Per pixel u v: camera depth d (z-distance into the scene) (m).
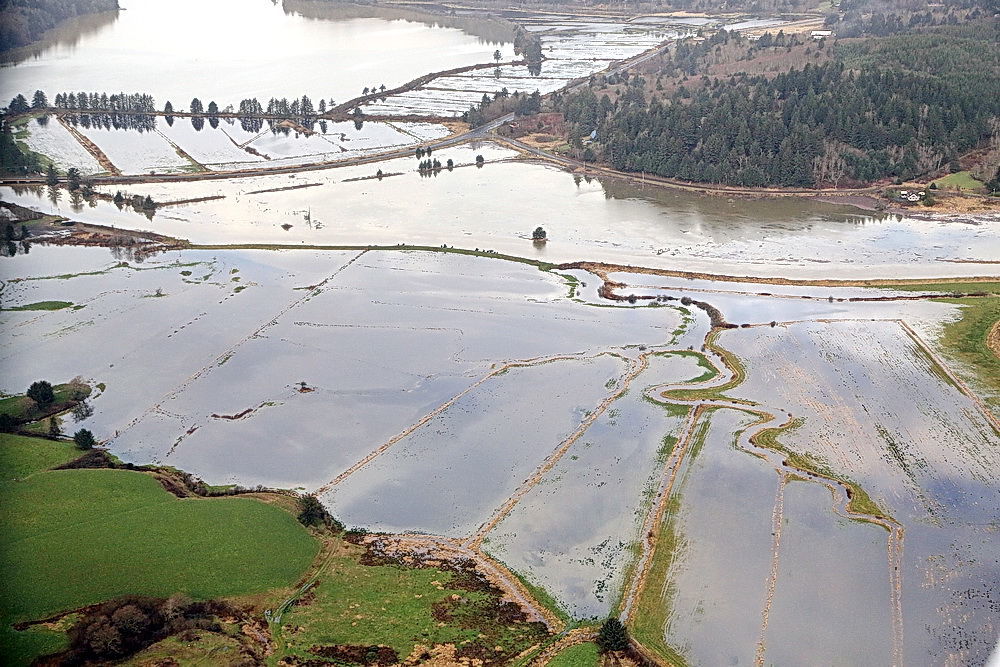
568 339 144.75
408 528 100.19
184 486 108.31
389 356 139.38
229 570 90.88
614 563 93.81
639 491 105.44
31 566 89.12
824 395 126.44
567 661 80.56
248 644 82.06
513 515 101.81
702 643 83.06
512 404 124.94
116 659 79.56
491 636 83.50
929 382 129.62
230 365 137.38
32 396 125.31
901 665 80.38
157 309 157.00
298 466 112.44
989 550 95.00
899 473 108.44
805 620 85.62
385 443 116.81
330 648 81.56
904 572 91.75
